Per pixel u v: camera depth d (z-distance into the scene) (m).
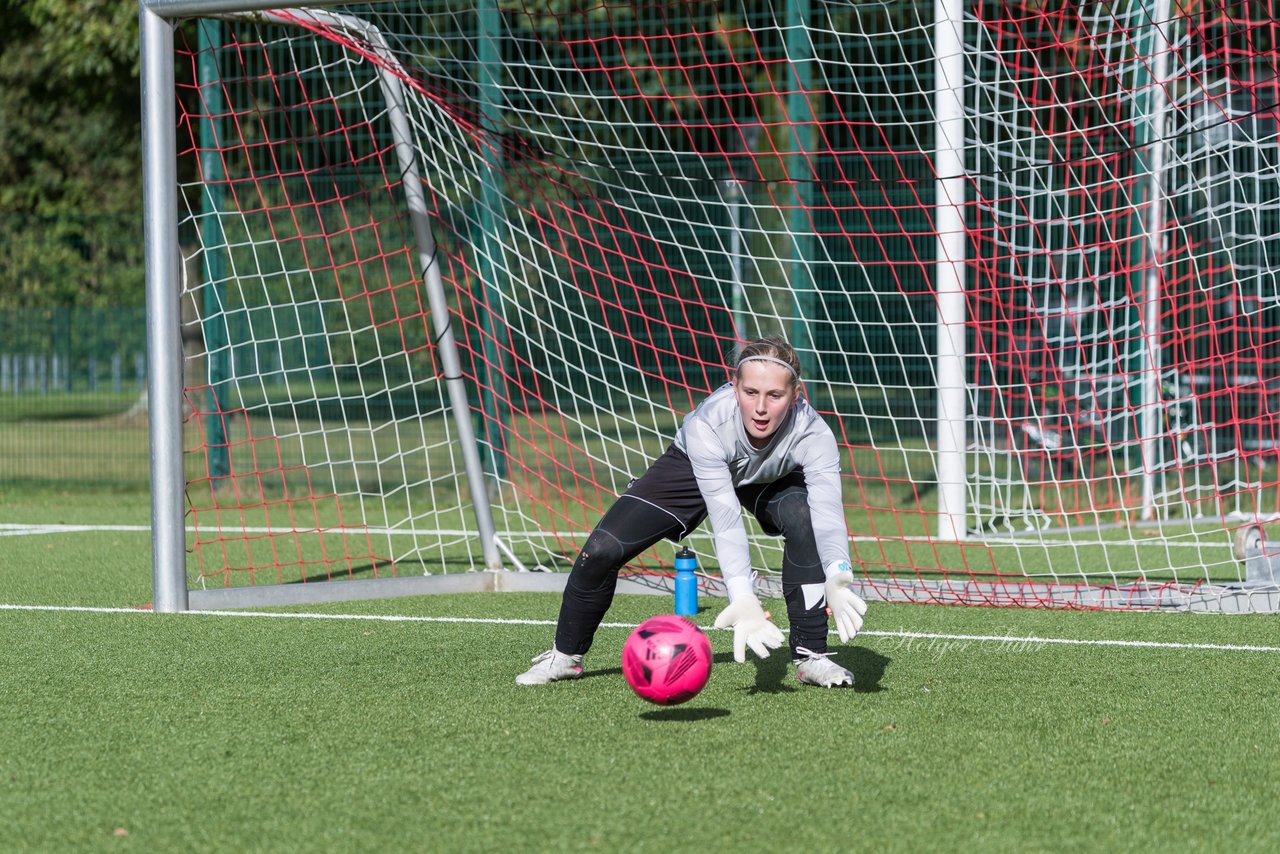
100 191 71.31
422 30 37.84
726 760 12.30
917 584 22.12
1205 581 23.39
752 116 39.19
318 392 38.88
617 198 35.91
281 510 36.12
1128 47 29.70
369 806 11.08
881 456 35.75
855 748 12.70
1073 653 17.25
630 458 36.16
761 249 35.66
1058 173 32.94
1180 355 34.59
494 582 23.11
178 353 20.47
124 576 24.17
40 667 16.48
